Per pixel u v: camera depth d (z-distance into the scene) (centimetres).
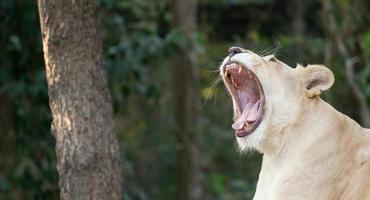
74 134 1382
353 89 2566
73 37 1388
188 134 2852
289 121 1366
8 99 2212
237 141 1426
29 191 2214
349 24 2723
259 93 1430
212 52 3219
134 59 2281
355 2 2720
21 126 2242
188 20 2744
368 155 1321
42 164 2259
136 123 3175
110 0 2211
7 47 2150
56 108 1395
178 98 2866
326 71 1374
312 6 3300
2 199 2188
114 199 1398
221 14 3284
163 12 2812
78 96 1385
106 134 1399
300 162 1337
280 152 1372
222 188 2855
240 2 3247
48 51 1394
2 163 2212
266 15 3256
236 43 3181
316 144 1338
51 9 1385
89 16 1401
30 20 2138
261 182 1394
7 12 2133
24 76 2180
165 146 3378
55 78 1390
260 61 1381
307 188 1319
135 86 2367
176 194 2883
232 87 1439
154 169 3438
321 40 3120
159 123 3272
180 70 2853
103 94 1407
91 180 1383
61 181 1395
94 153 1384
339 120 1354
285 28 3300
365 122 2528
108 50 2244
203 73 3067
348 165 1321
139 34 2388
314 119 1355
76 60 1388
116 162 1406
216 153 3181
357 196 1297
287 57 3098
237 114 1451
